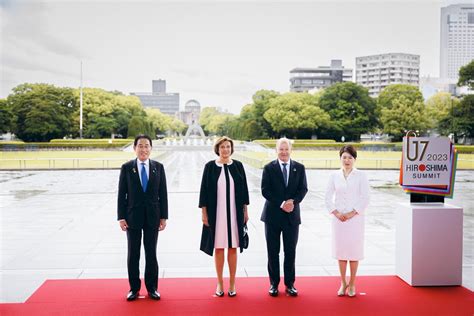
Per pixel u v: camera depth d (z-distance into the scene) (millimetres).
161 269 6617
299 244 8312
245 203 5570
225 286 5812
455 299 5367
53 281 6000
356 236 5480
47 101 55875
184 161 33375
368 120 57688
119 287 5762
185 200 14148
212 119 98438
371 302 5250
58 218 11055
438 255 5863
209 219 5473
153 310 4969
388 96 57312
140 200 5426
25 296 5430
